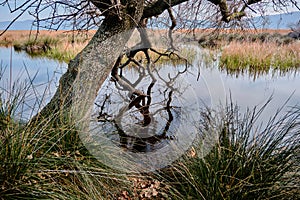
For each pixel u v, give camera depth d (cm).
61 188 172
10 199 157
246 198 182
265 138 206
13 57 972
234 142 207
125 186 210
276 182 186
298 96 520
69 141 201
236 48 819
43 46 1172
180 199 197
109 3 226
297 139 205
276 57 816
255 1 276
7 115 189
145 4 287
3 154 163
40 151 184
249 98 494
